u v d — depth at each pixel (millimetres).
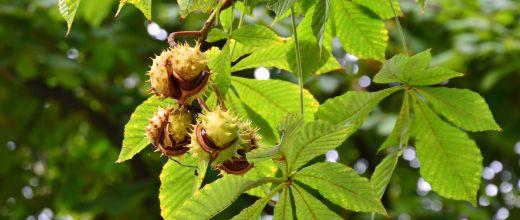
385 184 2391
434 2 6340
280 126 1897
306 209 2107
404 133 2453
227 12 2645
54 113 7590
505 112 6707
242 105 2662
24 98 7406
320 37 2338
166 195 2441
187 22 6023
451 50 6133
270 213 6520
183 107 2203
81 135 8203
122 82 7652
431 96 2422
